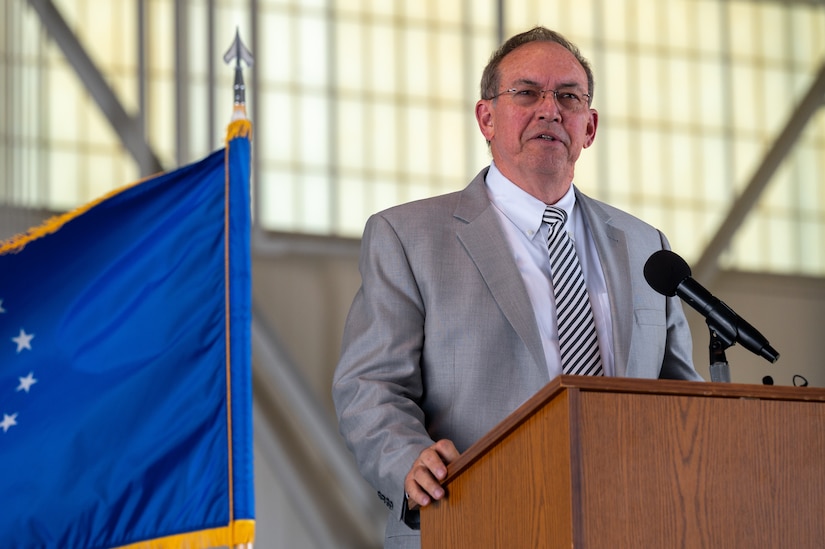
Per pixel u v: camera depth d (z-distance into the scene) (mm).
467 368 5332
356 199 11398
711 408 3559
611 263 5781
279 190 11125
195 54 10891
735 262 12859
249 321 7168
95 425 6742
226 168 7359
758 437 3580
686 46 13156
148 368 6902
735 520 3496
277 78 11289
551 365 5477
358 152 11492
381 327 5426
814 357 12742
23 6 10398
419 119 11781
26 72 10328
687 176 12922
